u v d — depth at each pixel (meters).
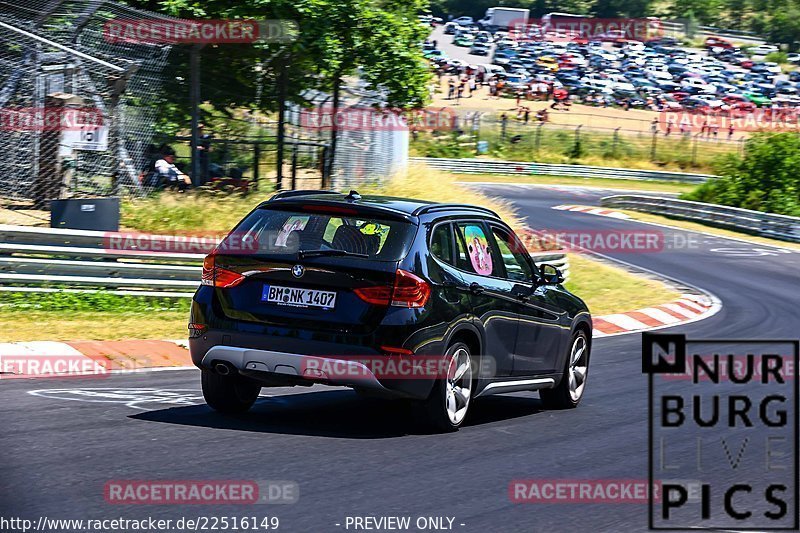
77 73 63.50
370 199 28.42
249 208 63.25
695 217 145.75
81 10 63.53
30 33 60.66
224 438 25.19
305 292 26.11
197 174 64.94
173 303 47.44
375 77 77.69
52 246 45.25
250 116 76.38
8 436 24.09
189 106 70.94
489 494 21.44
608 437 28.77
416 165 86.44
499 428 29.28
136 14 64.25
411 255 26.30
